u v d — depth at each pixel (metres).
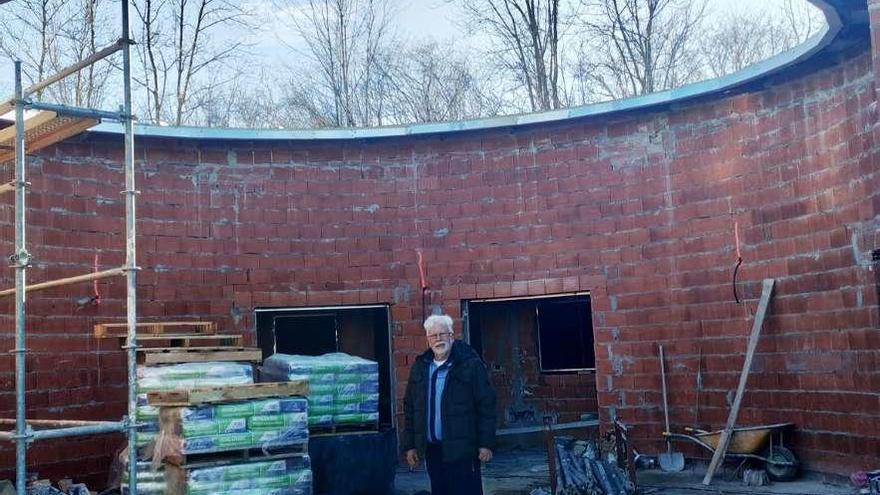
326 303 10.96
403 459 10.86
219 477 6.70
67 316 9.34
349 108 24.75
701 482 9.19
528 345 13.11
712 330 9.88
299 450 7.23
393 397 10.98
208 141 10.67
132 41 5.73
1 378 8.58
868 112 8.25
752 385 9.54
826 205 8.80
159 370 7.38
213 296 10.52
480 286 11.00
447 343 6.27
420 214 11.20
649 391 10.26
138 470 7.29
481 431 6.14
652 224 10.38
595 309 10.59
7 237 8.84
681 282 10.14
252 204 10.85
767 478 8.96
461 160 11.21
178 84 22.55
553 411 12.82
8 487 7.19
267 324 11.69
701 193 10.06
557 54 22.23
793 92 9.23
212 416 6.72
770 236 9.41
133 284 5.65
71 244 9.52
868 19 7.69
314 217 11.05
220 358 7.86
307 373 8.13
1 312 8.64
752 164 9.63
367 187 11.22
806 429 9.04
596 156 10.75
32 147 6.77
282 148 11.05
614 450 9.82
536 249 10.89
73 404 9.23
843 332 8.57
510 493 9.02
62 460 9.10
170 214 10.41
